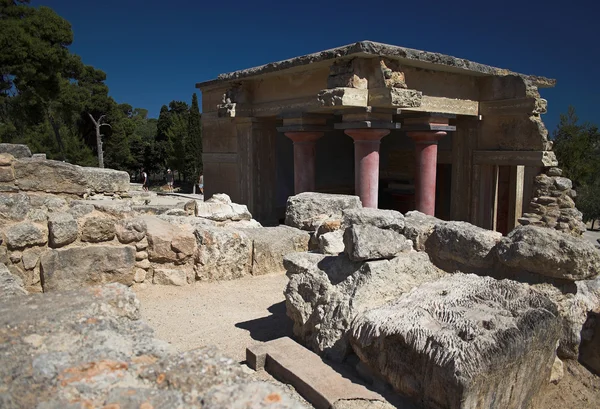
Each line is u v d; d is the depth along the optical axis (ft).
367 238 15.26
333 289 15.30
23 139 99.81
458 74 44.06
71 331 9.16
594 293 15.71
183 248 23.15
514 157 43.98
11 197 20.04
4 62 82.99
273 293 22.18
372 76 36.73
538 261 14.79
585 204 93.81
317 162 62.64
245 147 51.67
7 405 6.96
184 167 134.92
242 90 48.93
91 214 21.84
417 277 15.75
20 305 10.18
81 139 129.80
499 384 11.17
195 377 7.93
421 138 43.37
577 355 14.78
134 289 22.18
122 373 7.95
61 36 86.38
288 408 7.30
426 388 11.17
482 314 12.38
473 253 16.78
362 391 12.06
